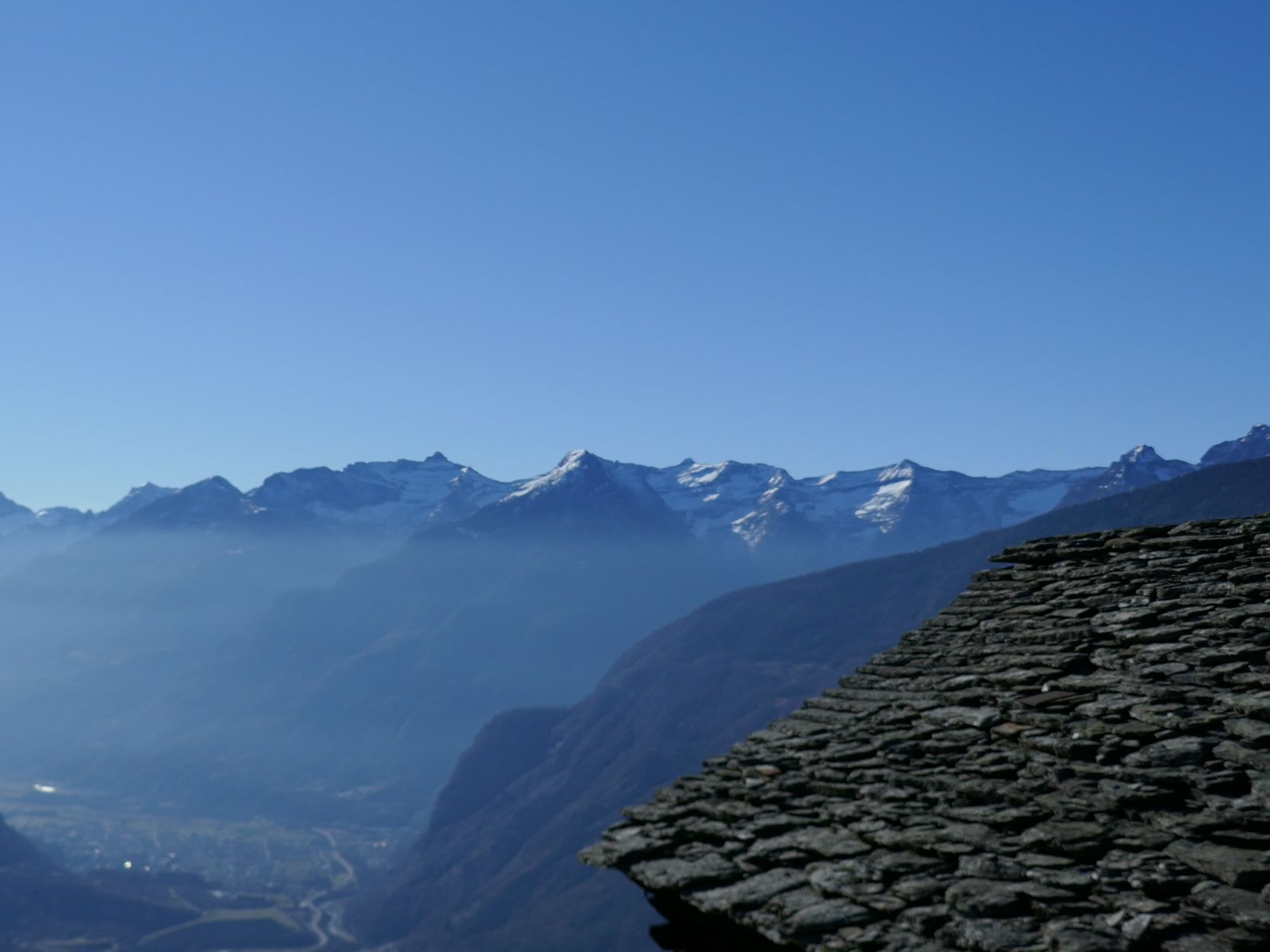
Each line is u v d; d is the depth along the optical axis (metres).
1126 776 6.07
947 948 5.12
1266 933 4.52
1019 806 6.19
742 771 8.13
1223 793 5.61
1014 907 5.25
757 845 6.80
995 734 7.24
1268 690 6.46
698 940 7.17
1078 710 7.05
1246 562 8.47
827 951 5.43
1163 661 7.31
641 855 7.21
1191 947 4.62
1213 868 5.04
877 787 7.01
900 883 5.77
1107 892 5.13
